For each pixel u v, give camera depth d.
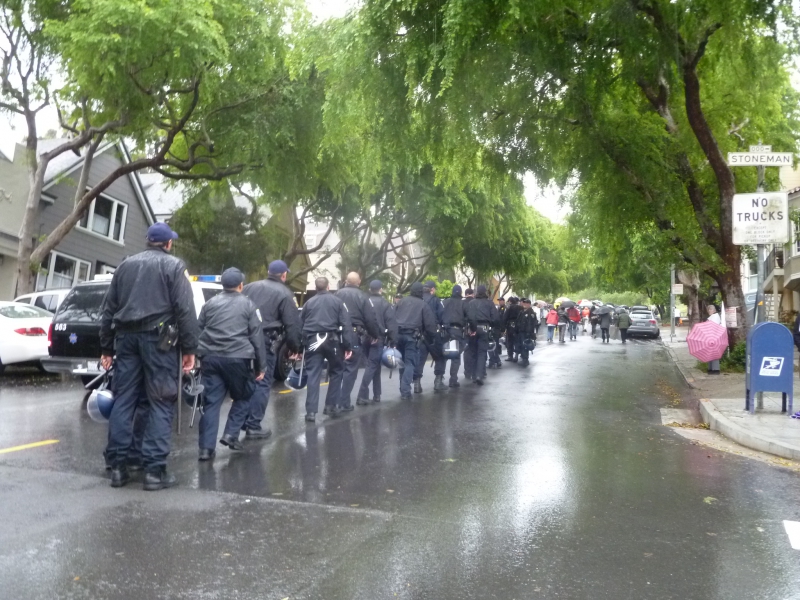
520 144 14.85
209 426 6.86
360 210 25.20
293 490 5.85
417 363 12.16
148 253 5.95
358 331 10.26
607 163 15.11
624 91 14.84
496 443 7.97
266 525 4.95
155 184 36.50
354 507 5.42
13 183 22.45
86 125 16.55
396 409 10.41
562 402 11.56
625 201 15.80
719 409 10.11
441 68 11.08
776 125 17.84
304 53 13.29
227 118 17.41
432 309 13.02
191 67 14.66
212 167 18.00
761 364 9.71
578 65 13.12
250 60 15.80
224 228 25.77
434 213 24.17
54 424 8.48
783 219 9.82
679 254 15.79
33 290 19.28
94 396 6.35
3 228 22.00
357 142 17.91
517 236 31.56
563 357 22.02
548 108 14.07
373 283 10.98
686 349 27.14
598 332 42.38
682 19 12.14
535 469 6.78
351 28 11.65
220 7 14.94
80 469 6.33
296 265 38.97
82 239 25.80
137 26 13.15
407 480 6.25
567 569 4.30
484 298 13.84
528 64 12.73
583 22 12.83
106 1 13.03
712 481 6.55
